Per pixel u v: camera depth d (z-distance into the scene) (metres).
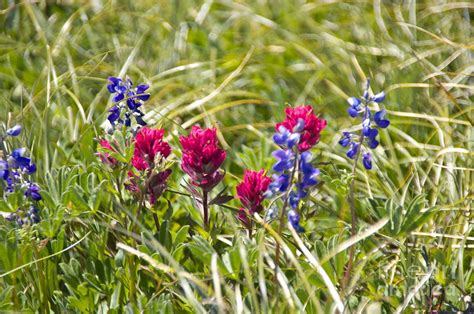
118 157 1.35
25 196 1.34
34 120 1.60
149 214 1.40
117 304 1.32
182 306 1.33
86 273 1.32
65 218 1.36
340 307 1.28
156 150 1.35
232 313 1.32
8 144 1.46
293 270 1.34
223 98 1.72
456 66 1.71
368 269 1.37
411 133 1.62
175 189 1.45
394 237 1.32
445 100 1.64
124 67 1.69
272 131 1.66
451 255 1.39
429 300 1.33
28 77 1.73
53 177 1.40
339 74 1.75
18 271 1.34
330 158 1.57
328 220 1.43
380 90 1.68
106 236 1.37
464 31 1.76
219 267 1.30
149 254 1.32
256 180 1.33
